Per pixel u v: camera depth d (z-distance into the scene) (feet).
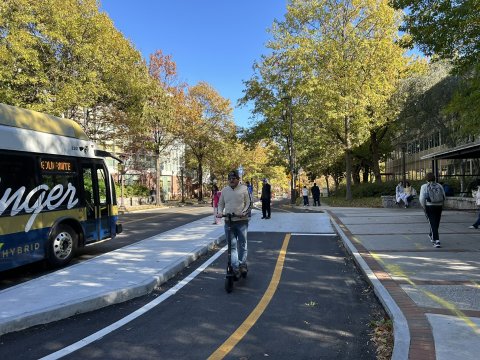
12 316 18.39
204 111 164.45
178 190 222.89
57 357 15.33
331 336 17.02
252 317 19.56
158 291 24.34
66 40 66.39
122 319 19.44
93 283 24.03
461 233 40.98
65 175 33.32
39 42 64.95
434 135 141.28
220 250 37.96
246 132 132.98
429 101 94.22
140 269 27.68
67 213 33.01
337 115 95.35
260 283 25.93
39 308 19.45
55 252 31.60
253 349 15.83
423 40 41.91
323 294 23.30
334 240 42.91
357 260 30.04
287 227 52.90
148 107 94.58
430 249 33.12
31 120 30.81
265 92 122.62
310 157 140.77
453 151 63.82
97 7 76.69
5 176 27.53
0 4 58.90
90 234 35.76
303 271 29.12
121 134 104.37
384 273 25.49
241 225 25.21
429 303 19.35
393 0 42.91
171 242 39.55
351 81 95.50
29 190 29.43
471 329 16.06
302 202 126.82
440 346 14.53
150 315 19.99
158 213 89.20
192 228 51.57
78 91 69.15
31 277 29.14
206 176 254.06
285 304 21.53
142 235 49.78
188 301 22.27
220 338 16.98
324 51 97.81
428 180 34.71
